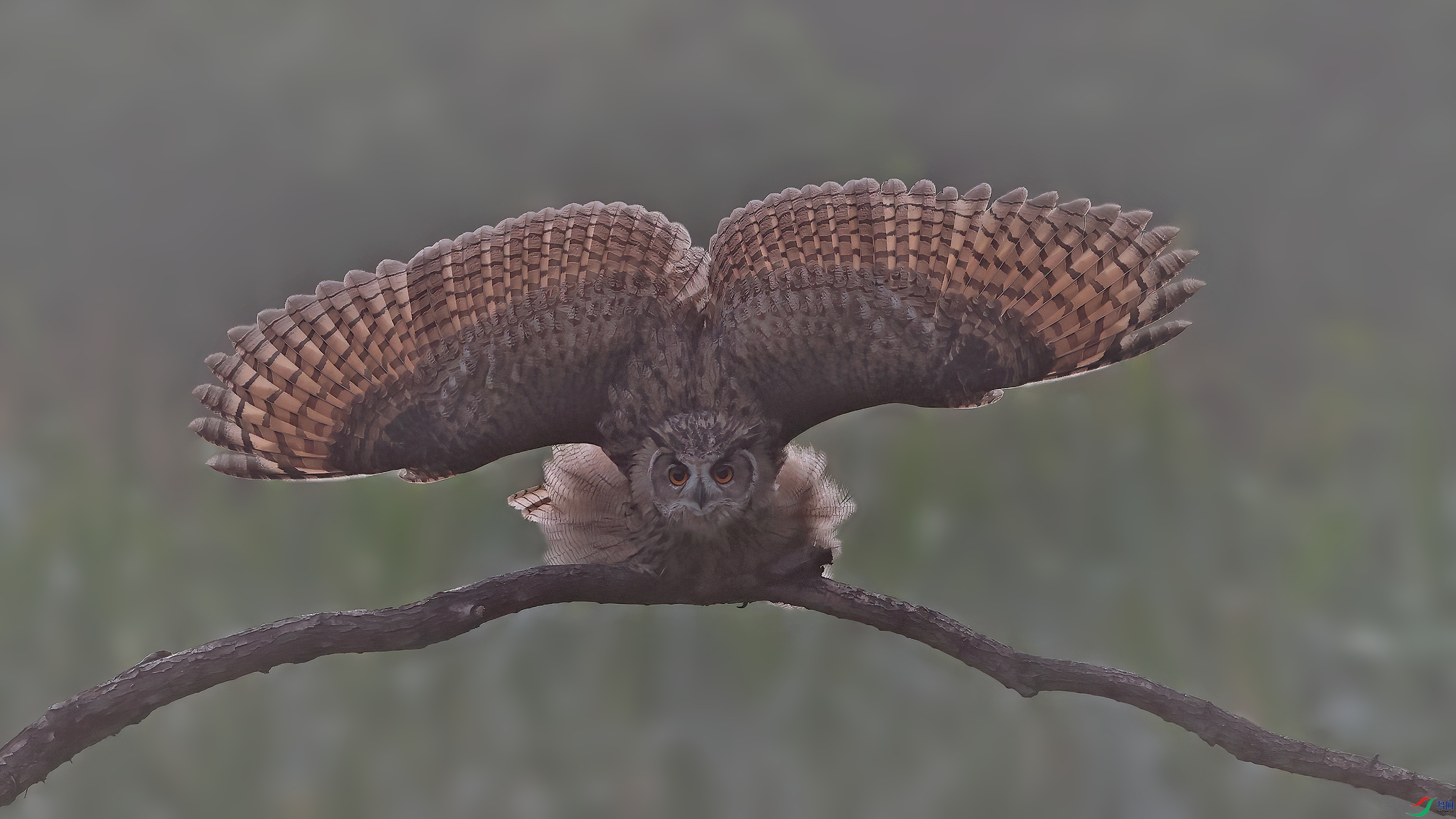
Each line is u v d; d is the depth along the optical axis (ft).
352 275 93.45
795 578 93.15
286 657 92.53
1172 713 92.63
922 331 93.40
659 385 93.30
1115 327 93.61
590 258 93.50
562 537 93.71
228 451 93.76
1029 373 93.50
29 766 92.38
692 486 93.04
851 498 93.45
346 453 93.56
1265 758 92.53
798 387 93.30
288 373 93.50
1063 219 93.50
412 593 96.53
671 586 93.15
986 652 92.79
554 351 93.35
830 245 93.50
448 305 93.45
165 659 92.53
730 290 93.50
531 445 93.40
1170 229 93.50
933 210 93.45
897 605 92.99
